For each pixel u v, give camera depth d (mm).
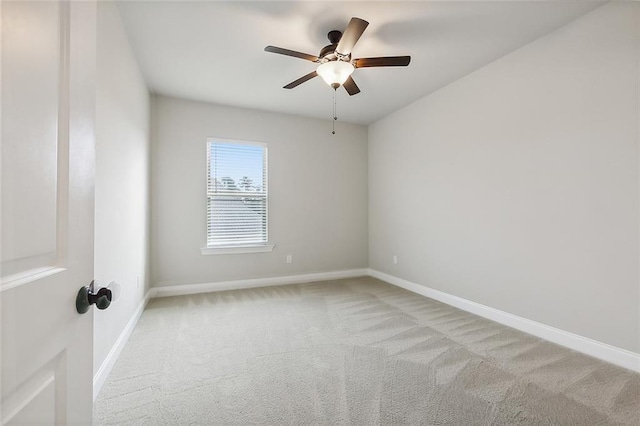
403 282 3967
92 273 740
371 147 4660
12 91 476
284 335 2418
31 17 522
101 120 1703
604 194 2012
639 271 1864
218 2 1968
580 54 2125
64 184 621
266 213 4109
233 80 3127
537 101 2398
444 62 2764
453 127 3188
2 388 448
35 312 523
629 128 1897
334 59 2262
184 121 3654
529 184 2461
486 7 2021
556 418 1455
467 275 3037
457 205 3154
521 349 2164
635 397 1613
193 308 3080
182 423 1408
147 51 2547
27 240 508
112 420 1424
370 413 1480
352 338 2359
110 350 1886
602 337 2021
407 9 2041
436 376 1813
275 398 1598
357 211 4695
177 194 3621
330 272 4496
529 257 2463
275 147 4145
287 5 2002
